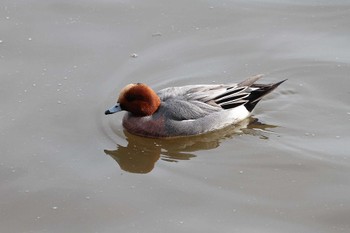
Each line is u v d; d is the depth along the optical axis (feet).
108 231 40.47
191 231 40.27
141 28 61.05
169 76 55.83
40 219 41.63
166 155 48.70
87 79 55.26
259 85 52.26
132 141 50.31
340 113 52.11
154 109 50.72
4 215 42.01
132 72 56.08
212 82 55.16
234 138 50.24
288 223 40.86
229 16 62.64
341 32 60.34
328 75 56.03
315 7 63.41
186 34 60.44
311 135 49.85
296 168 46.09
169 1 64.49
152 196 43.65
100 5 64.08
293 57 57.77
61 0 64.49
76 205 42.83
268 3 64.23
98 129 50.57
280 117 52.26
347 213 41.63
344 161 46.55
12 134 49.44
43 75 55.52
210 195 43.60
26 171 45.93
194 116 50.34
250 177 45.37
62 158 47.42
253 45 59.21
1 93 53.47
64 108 52.31
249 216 41.55
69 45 58.95
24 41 59.26
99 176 45.75
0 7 63.46
